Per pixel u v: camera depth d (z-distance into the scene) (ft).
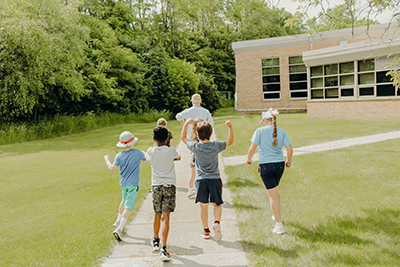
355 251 11.53
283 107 83.92
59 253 13.01
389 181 19.70
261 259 11.51
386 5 18.47
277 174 13.87
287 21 19.89
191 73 126.62
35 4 69.05
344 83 58.90
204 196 13.07
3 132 62.03
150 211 17.94
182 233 14.62
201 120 13.84
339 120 53.72
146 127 78.84
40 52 64.18
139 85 113.60
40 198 22.39
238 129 50.49
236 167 26.48
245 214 16.31
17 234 15.44
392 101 51.96
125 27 142.61
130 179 14.53
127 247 13.53
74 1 78.13
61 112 88.79
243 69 86.22
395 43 49.65
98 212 18.04
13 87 65.62
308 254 11.57
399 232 12.98
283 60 82.64
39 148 52.80
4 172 33.12
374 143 31.86
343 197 17.51
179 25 166.81
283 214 15.65
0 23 60.08
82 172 30.71
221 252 12.50
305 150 31.71
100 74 92.27
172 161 13.17
